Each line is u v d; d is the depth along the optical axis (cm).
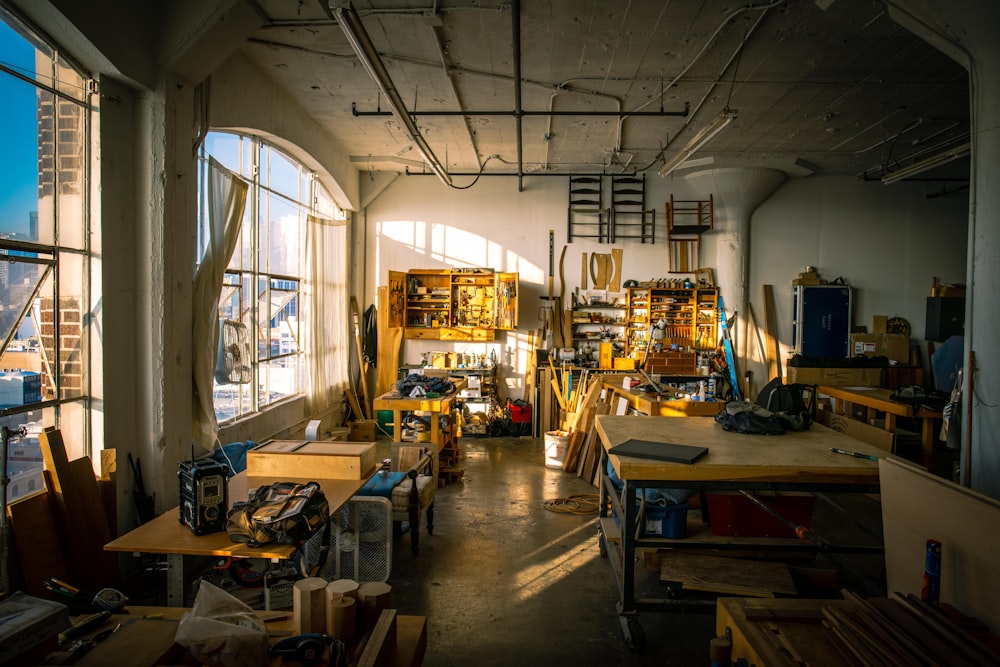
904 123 657
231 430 529
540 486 589
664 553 355
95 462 347
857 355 855
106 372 352
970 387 316
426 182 891
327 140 729
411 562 402
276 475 328
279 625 203
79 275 339
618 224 884
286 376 688
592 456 604
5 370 292
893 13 344
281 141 602
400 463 479
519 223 885
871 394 659
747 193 848
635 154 787
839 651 169
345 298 833
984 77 307
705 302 868
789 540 342
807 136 702
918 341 877
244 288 573
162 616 202
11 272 295
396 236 895
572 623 322
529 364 882
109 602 202
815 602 204
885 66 505
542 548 428
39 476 315
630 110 620
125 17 344
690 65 503
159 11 373
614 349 873
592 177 880
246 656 150
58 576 295
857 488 281
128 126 370
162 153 378
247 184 504
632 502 295
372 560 334
